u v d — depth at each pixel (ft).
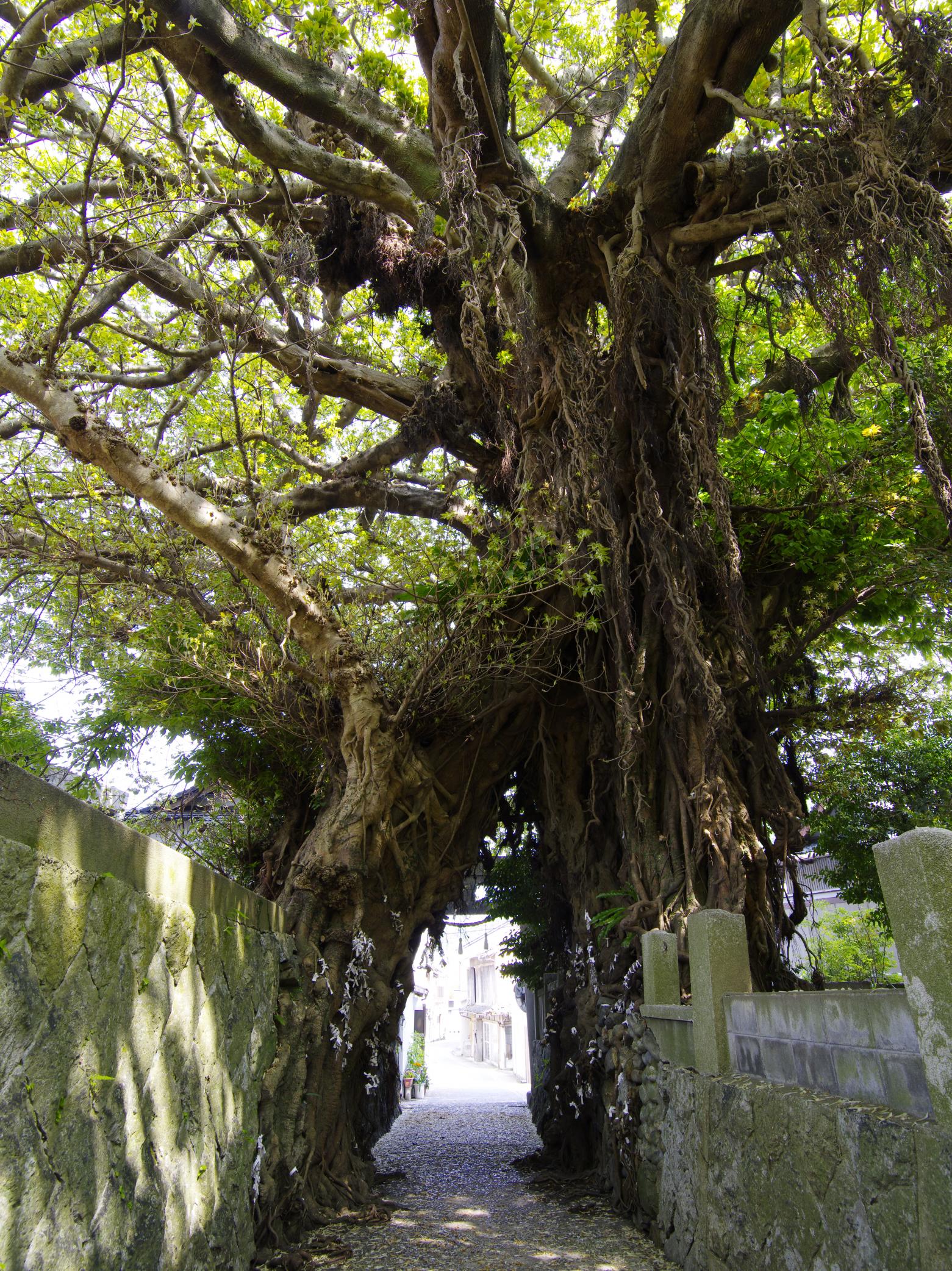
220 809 38.52
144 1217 11.60
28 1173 8.54
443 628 27.68
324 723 28.81
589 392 27.40
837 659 40.16
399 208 29.35
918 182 19.56
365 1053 27.53
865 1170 11.31
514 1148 38.65
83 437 22.31
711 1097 17.72
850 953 53.42
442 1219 23.73
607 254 26.27
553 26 28.58
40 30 22.93
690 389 25.07
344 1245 20.66
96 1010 10.63
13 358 22.54
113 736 35.14
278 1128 20.81
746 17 21.56
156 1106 12.50
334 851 25.85
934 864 10.25
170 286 28.45
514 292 27.73
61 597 32.37
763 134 24.70
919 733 39.17
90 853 10.76
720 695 25.85
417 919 28.91
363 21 30.99
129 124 27.55
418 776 27.99
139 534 29.01
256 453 31.30
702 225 24.88
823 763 40.70
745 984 18.79
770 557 32.30
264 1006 20.02
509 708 30.91
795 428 32.01
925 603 34.68
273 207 31.81
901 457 31.04
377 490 33.94
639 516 27.55
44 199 23.35
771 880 27.30
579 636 30.73
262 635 30.48
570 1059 30.42
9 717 33.06
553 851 32.63
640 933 26.09
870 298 19.58
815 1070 13.87
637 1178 23.17
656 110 24.56
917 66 18.90
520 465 29.99
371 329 38.45
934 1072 10.00
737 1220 15.84
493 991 126.62
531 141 37.78
